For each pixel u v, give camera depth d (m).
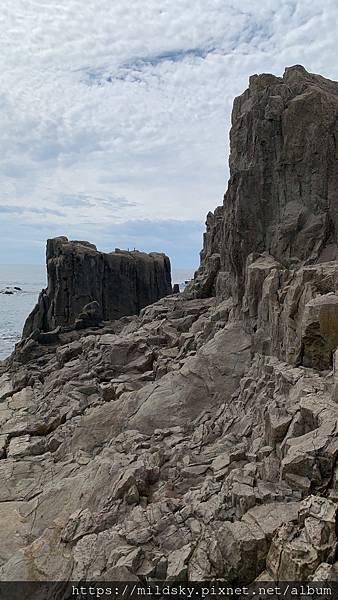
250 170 23.83
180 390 20.36
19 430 22.58
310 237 22.16
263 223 23.75
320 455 11.13
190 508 12.12
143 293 56.62
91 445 19.39
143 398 20.91
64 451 19.81
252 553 9.88
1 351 58.69
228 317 25.14
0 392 30.06
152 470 14.69
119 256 53.69
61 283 46.66
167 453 16.08
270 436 13.59
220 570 10.09
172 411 19.41
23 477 18.28
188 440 17.11
